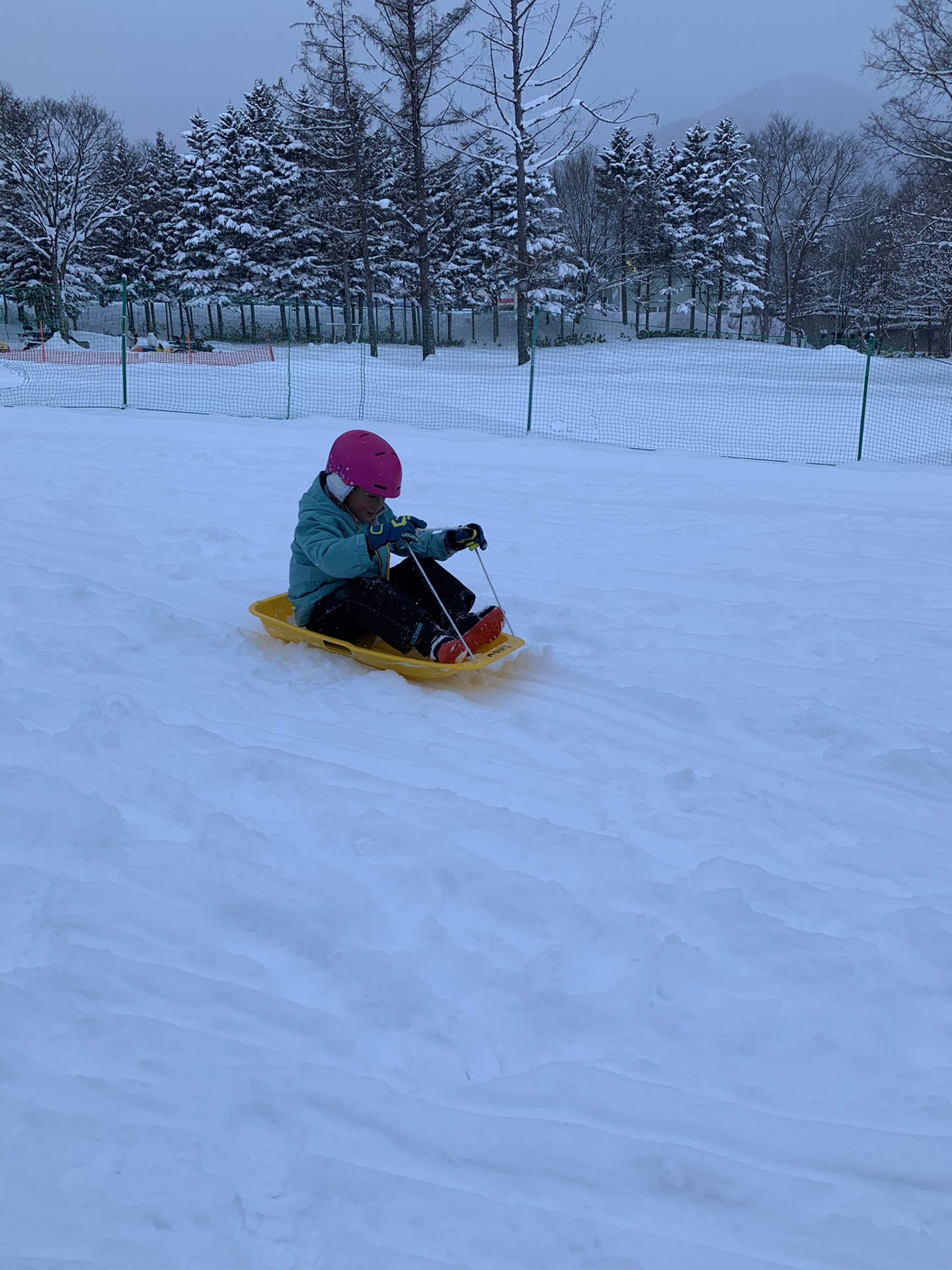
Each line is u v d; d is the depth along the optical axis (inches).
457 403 702.5
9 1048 74.3
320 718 137.6
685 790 122.0
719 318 2118.6
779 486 378.0
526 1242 60.7
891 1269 59.7
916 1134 69.9
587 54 914.7
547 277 1154.7
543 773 124.9
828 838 113.0
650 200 2009.1
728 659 169.8
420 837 104.3
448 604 156.9
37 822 104.0
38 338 1268.5
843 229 2477.9
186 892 93.7
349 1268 58.5
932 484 402.6
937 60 1133.1
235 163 1807.3
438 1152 66.9
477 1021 79.6
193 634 167.3
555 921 92.7
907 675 165.9
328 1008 80.5
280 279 1795.0
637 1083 73.6
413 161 1123.9
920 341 2122.3
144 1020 77.3
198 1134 67.2
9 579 190.9
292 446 410.9
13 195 1704.0
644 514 297.3
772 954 88.7
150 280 2001.7
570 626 182.4
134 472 319.3
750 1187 65.2
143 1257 58.6
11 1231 59.8
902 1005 83.1
